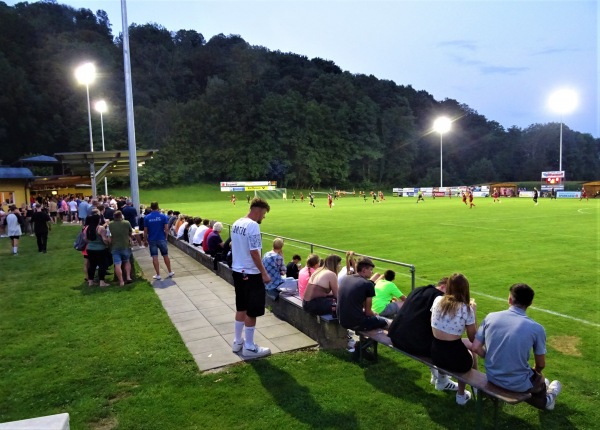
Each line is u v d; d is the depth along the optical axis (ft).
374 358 17.54
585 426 13.21
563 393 15.29
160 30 512.63
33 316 23.79
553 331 21.53
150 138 324.60
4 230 72.13
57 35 356.79
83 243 31.27
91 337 20.35
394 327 15.28
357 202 195.31
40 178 117.50
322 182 397.60
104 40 400.67
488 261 40.22
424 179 413.80
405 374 16.47
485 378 13.05
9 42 314.14
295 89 437.17
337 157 396.57
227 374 16.24
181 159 343.26
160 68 433.48
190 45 527.40
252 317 17.47
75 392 15.07
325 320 18.62
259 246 17.15
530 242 52.08
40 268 39.01
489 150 457.68
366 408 13.97
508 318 12.70
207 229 42.19
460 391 14.26
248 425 12.95
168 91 405.80
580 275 33.78
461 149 454.40
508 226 71.46
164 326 21.79
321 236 61.77
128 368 16.85
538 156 435.94
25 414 13.70
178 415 13.52
